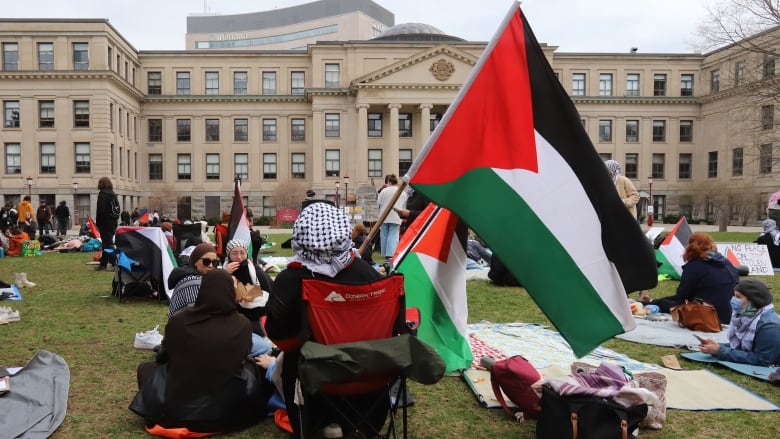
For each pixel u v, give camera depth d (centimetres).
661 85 5472
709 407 440
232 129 5275
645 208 5328
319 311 316
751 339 547
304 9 12219
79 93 4338
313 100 5088
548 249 373
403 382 323
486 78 388
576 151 384
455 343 515
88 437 380
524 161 382
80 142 4356
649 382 403
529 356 571
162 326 701
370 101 4875
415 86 4844
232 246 649
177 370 381
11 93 4331
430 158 382
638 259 382
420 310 510
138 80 5216
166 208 5075
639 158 5434
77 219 4366
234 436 387
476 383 484
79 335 649
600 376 364
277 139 5291
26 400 425
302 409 320
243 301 568
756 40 3241
